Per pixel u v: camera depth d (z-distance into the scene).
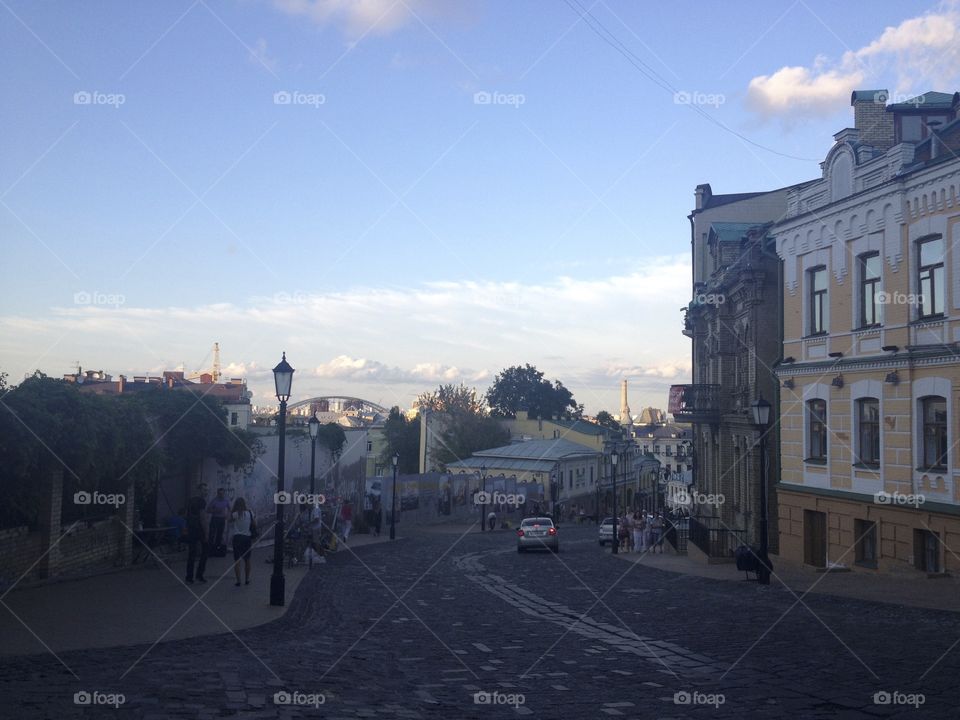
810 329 25.66
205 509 18.00
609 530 42.09
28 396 15.80
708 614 15.62
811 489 25.09
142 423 20.20
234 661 10.12
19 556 15.95
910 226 20.91
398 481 52.88
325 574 22.47
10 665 9.33
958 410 19.27
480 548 37.50
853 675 9.64
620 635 13.06
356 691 8.79
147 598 15.31
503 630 13.66
